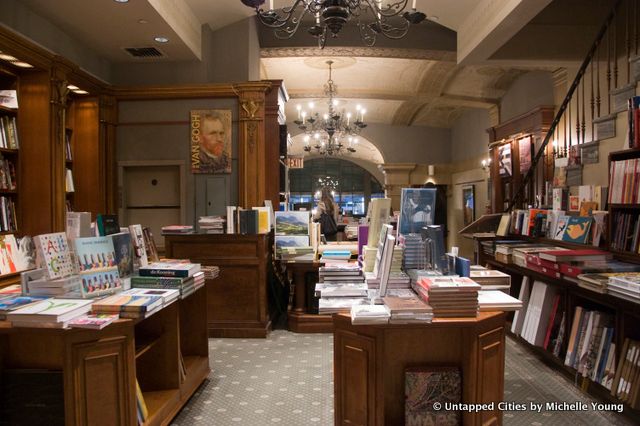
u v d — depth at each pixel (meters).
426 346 2.63
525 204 6.72
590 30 6.11
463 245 13.31
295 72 9.81
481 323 2.39
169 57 6.39
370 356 2.34
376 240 3.05
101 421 2.33
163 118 6.46
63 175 5.17
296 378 3.75
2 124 4.75
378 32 4.47
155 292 2.76
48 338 2.52
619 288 2.88
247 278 4.94
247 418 3.05
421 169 14.64
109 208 6.32
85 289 2.52
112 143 6.39
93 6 4.79
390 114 13.52
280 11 6.90
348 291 2.73
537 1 4.29
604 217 3.81
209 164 6.41
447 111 12.95
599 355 3.30
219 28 6.68
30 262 4.55
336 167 26.30
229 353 4.39
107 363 2.36
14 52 4.45
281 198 7.22
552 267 3.67
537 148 7.85
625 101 3.98
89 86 5.91
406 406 2.51
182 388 3.13
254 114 6.34
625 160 3.45
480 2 5.38
